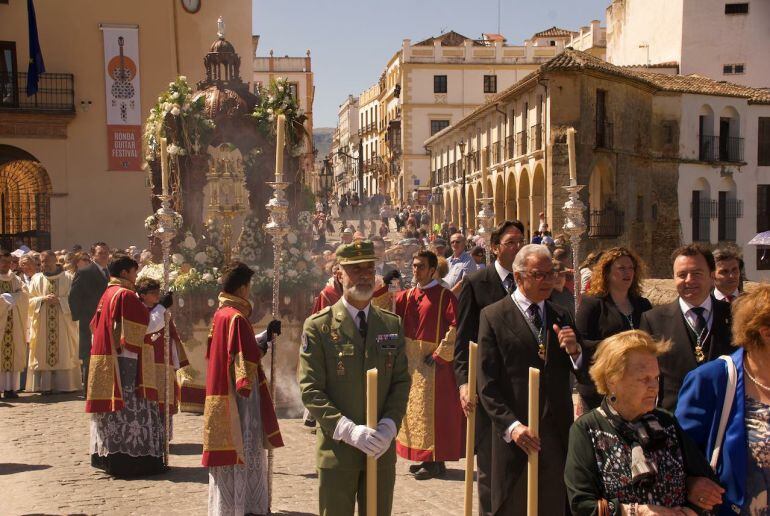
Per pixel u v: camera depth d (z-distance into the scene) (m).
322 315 5.38
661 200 37.88
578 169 32.34
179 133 11.90
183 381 11.07
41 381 13.10
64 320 13.20
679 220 38.09
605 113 33.91
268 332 7.18
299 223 12.10
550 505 5.20
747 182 39.31
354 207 60.88
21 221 25.89
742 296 4.07
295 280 11.20
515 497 5.23
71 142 25.23
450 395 8.12
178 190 12.02
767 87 41.94
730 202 39.25
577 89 32.34
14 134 24.84
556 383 5.29
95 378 7.98
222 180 11.87
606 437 3.78
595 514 3.68
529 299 5.43
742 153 39.06
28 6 24.17
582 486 3.78
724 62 42.00
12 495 7.44
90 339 12.39
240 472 6.48
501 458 5.26
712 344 5.36
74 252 15.16
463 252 12.20
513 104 38.44
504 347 5.35
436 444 8.08
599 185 34.72
